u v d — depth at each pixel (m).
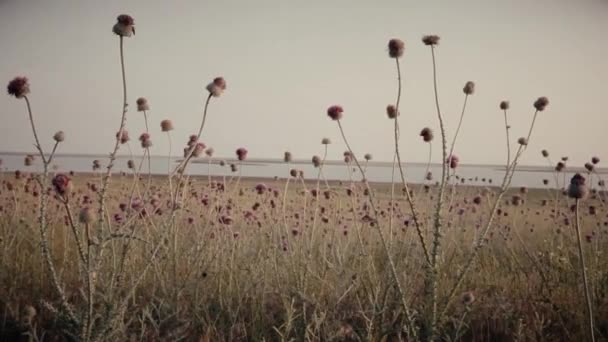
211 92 3.49
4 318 3.75
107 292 3.12
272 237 5.31
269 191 7.33
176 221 4.67
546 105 3.65
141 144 4.62
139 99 4.73
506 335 3.87
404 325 3.65
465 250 5.59
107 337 2.93
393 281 3.88
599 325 3.89
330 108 4.30
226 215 5.94
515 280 5.08
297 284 4.29
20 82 2.82
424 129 4.43
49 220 5.03
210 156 6.29
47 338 3.69
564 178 6.76
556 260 5.11
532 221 8.25
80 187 7.46
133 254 4.52
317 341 3.69
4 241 5.20
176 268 4.52
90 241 2.77
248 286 4.46
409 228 5.09
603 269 4.88
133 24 3.06
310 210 7.03
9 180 7.00
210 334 3.87
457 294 4.15
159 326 3.73
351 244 5.66
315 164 5.19
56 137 3.42
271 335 3.91
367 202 6.79
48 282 4.62
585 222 7.20
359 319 4.12
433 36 3.70
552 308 4.17
